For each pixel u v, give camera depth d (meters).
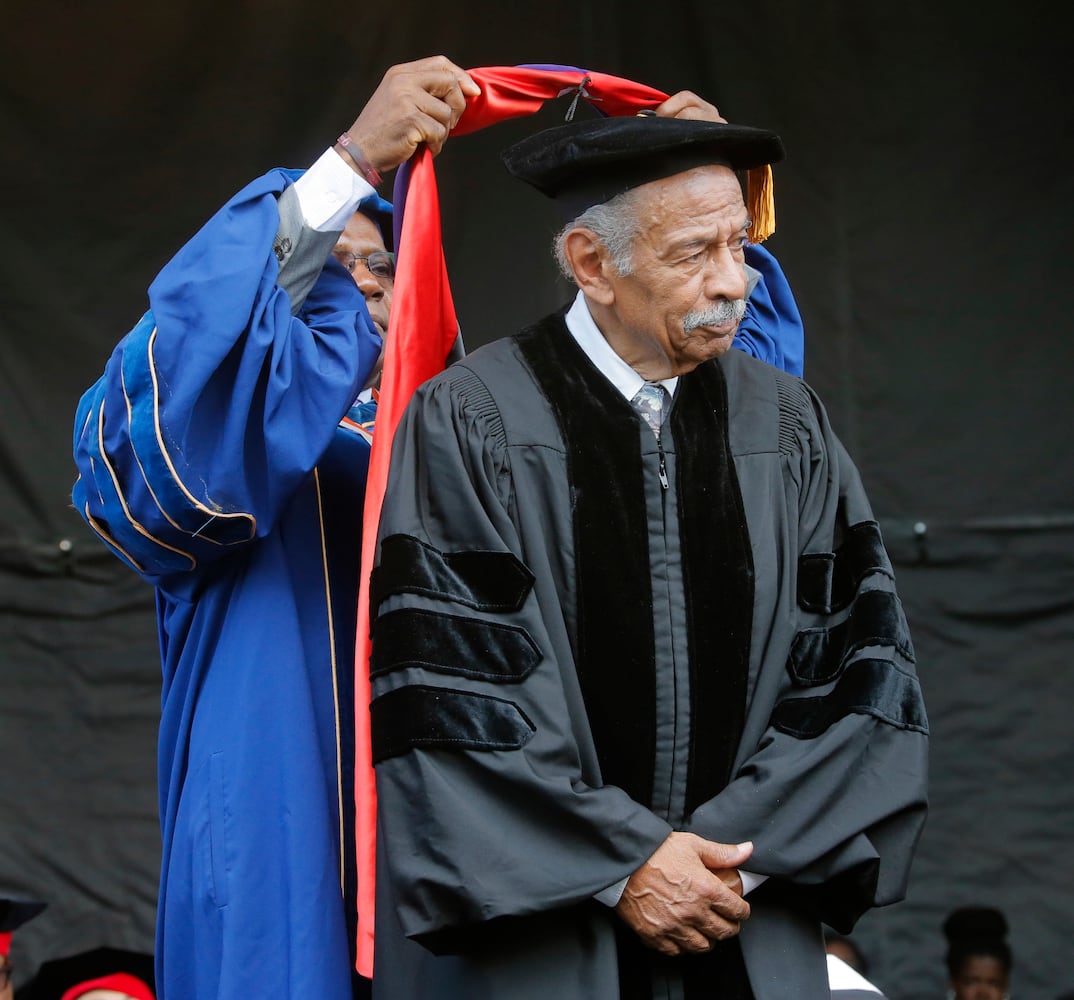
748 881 9.88
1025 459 21.45
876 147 21.62
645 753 10.08
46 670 21.55
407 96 11.58
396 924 10.27
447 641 9.88
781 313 13.70
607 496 10.21
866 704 10.00
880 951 21.05
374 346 11.91
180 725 11.99
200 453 11.22
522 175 10.52
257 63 21.44
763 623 10.31
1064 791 21.14
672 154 9.95
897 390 21.61
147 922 21.14
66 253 21.55
